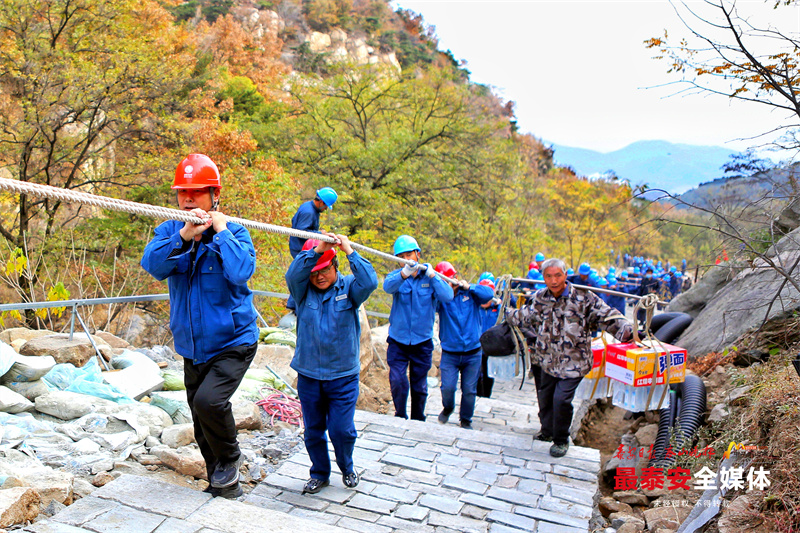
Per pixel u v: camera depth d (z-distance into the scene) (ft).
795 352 19.19
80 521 9.07
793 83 15.26
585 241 86.94
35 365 15.92
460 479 14.85
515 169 78.74
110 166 52.42
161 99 48.83
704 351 26.55
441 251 63.00
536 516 13.23
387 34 267.39
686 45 15.35
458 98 75.87
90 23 48.32
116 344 20.74
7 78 43.73
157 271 10.11
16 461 11.72
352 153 68.13
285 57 205.36
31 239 44.50
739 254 17.33
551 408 18.25
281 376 21.43
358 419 18.63
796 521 10.89
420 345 21.36
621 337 17.26
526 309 18.28
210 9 196.03
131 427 14.62
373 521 12.51
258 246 45.39
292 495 13.42
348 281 13.34
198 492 10.31
